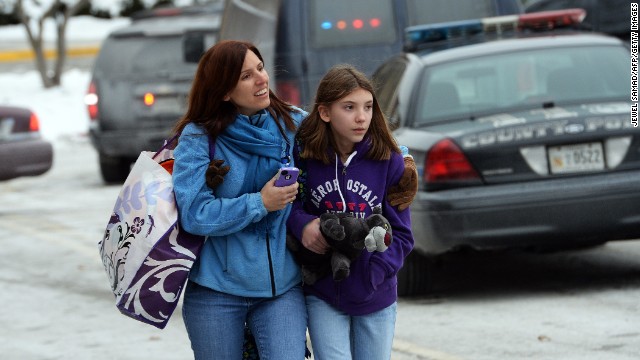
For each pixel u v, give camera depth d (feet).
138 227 37.96
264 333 39.04
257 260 38.32
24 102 266.16
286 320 38.86
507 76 73.92
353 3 108.99
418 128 72.18
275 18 108.78
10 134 123.24
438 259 74.23
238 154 38.40
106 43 155.84
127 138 151.64
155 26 159.22
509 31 81.82
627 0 127.54
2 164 122.21
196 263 38.91
